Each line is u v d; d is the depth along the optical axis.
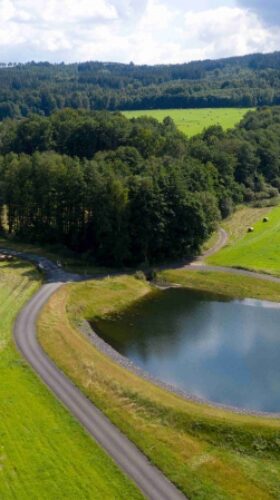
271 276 101.88
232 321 85.81
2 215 136.00
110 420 55.00
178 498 44.16
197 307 92.12
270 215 143.75
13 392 59.09
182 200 111.44
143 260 110.56
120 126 165.88
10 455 48.47
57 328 77.88
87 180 114.62
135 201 109.88
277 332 81.50
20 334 74.62
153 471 47.38
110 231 109.06
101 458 48.59
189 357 73.12
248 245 119.56
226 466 48.56
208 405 59.91
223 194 141.38
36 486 44.81
